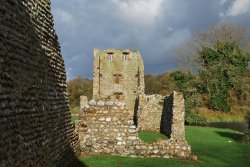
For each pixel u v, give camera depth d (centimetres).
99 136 1983
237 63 6303
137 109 3722
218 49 6297
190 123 5309
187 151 1970
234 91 6438
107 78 5369
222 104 6212
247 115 2942
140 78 5100
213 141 2817
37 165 1073
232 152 2275
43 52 1263
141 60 5341
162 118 3431
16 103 920
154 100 3506
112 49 5422
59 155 1396
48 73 1316
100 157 1892
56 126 1375
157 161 1866
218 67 6225
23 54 1018
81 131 1983
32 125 1053
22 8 1063
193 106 5578
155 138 2817
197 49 6259
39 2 1288
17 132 912
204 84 6238
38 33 1225
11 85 891
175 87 5884
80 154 1916
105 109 2003
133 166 1731
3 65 845
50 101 1308
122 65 5375
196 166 1788
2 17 868
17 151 898
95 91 5316
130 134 1988
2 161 788
